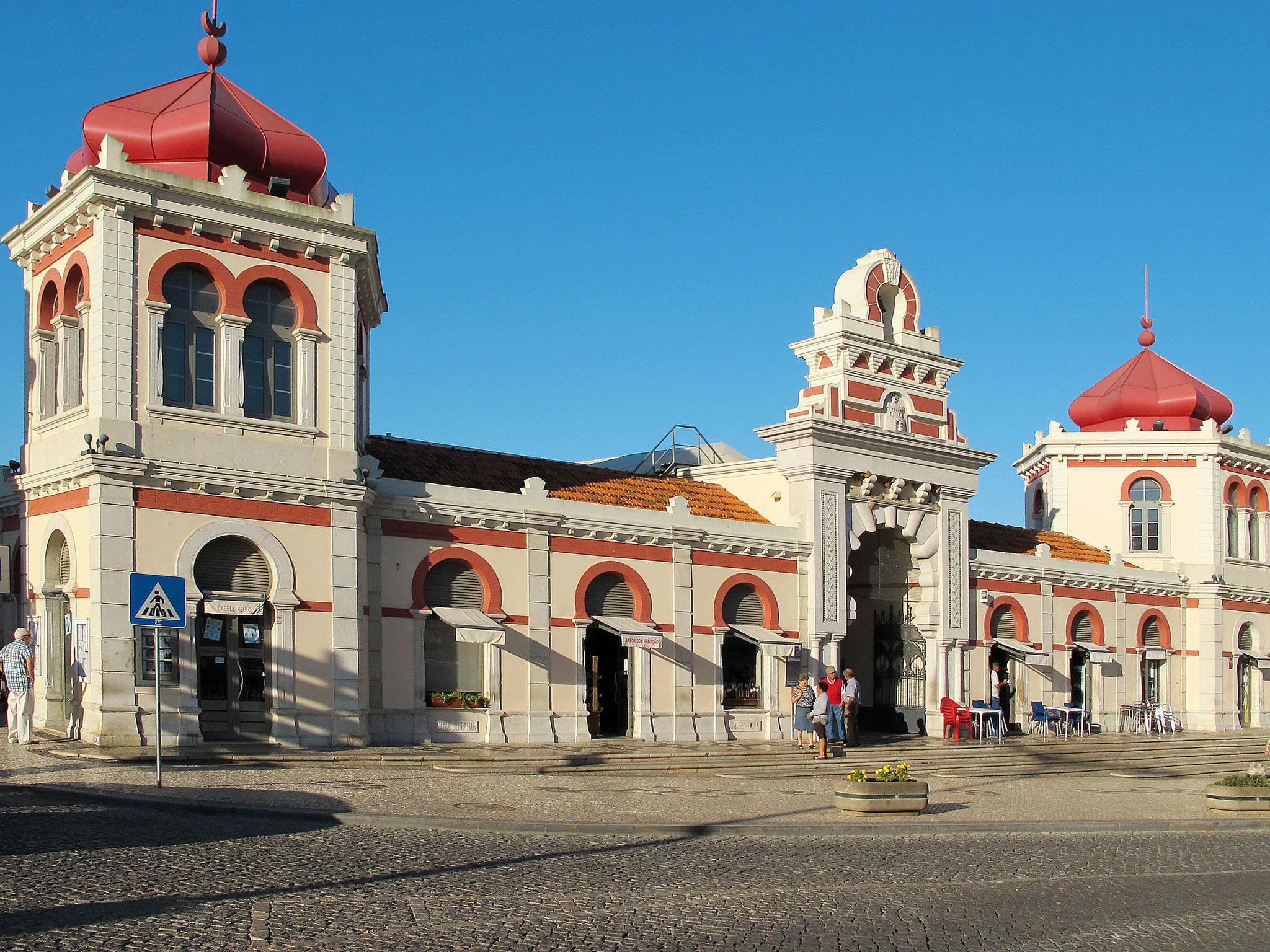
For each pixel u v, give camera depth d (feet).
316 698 78.69
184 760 69.82
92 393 73.72
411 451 98.68
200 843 44.68
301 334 81.10
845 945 33.94
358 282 88.48
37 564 80.59
